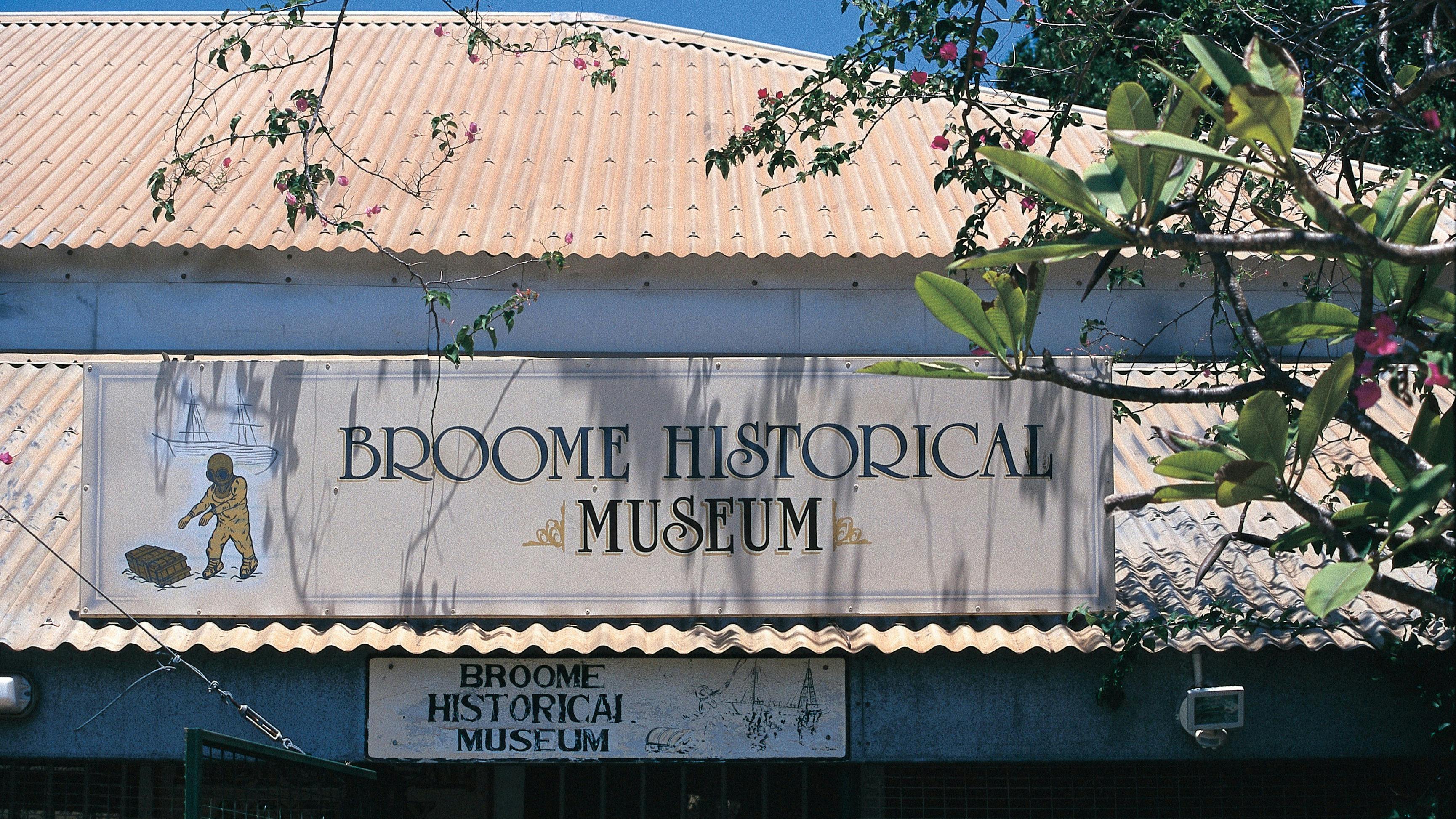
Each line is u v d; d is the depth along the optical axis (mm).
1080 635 7516
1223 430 5395
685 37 14883
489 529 7645
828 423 7699
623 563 7625
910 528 7617
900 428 7688
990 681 7582
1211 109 4410
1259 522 8688
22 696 7406
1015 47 9609
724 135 12609
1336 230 4418
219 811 7164
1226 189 10562
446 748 7547
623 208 11148
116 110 12914
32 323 10508
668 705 7574
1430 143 9445
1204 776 7910
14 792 7793
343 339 10461
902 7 7895
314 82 13484
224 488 7672
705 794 8867
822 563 7602
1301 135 12562
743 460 7680
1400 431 9461
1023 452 7672
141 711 7527
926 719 7562
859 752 7531
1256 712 7508
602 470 7684
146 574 7605
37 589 7820
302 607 7582
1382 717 7492
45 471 8859
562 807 8977
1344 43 10156
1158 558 8391
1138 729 7547
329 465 7695
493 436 7715
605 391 7742
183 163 8914
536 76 13922
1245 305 5438
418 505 7668
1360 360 4988
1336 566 4422
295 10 8508
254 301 10523
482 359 7793
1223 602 7730
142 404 7738
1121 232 4672
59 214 10820
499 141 12445
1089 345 9828
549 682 7602
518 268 10438
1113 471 8367
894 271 10430
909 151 12312
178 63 13984
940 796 7934
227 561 7625
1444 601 4508
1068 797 7914
